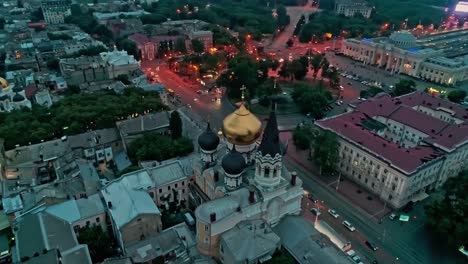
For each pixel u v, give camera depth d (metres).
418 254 106.31
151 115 158.12
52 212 102.81
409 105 178.75
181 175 119.75
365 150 131.88
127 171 126.56
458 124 152.50
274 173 96.00
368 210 124.06
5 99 176.88
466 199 111.62
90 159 143.75
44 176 135.88
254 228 91.00
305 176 141.88
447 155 131.62
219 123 186.00
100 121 154.75
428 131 150.75
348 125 146.75
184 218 115.69
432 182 133.50
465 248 105.25
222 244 90.12
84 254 89.19
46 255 83.94
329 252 88.00
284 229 97.31
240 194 97.12
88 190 117.00
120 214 100.88
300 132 153.25
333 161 136.00
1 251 102.62
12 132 142.88
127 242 99.81
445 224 105.75
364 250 107.19
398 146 132.75
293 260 88.94
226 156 99.50
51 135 148.38
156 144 140.25
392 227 116.56
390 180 124.56
